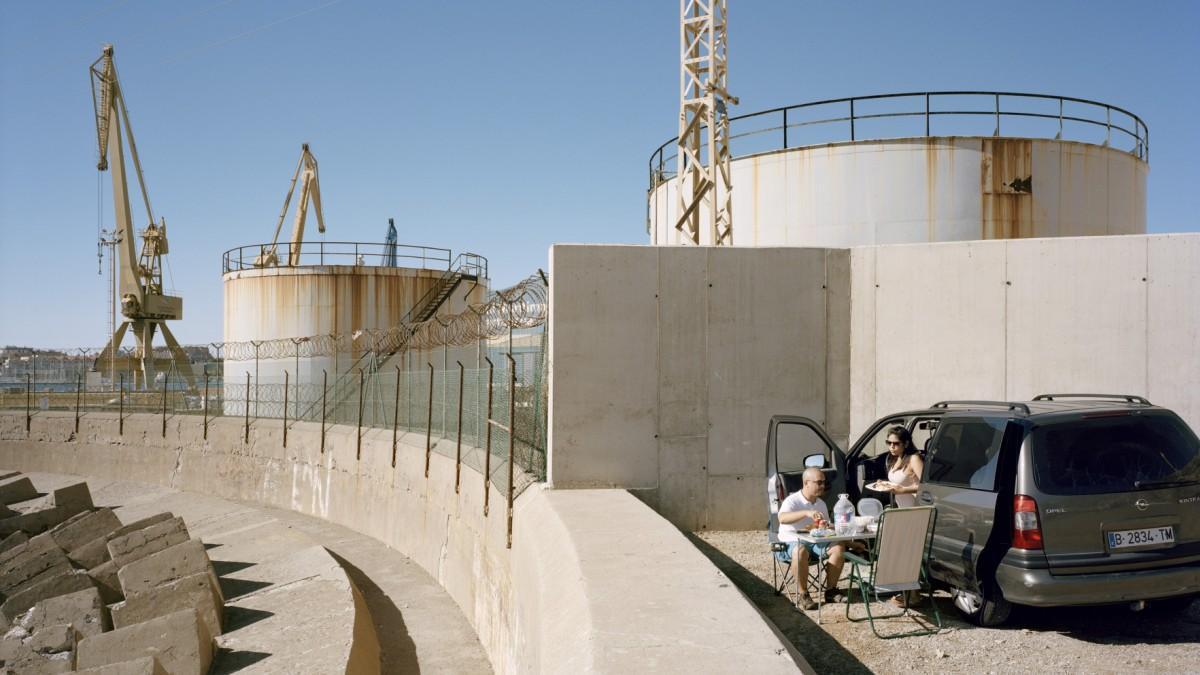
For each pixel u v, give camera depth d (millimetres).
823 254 10805
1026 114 15766
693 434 10414
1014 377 10281
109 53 49938
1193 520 6121
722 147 16922
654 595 5586
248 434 29359
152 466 33156
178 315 51812
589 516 8375
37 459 37000
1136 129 17109
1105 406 6590
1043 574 5879
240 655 12594
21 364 40969
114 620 13938
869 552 6848
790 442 10586
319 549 18266
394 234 41031
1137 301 9922
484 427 14094
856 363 10781
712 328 10508
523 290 11469
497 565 11656
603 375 10258
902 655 5785
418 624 14320
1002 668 5508
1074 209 15844
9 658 12492
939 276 10562
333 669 11461
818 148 16203
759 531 10344
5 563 18859
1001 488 6168
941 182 15555
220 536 23047
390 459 20672
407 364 29922
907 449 7863
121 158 49812
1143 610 6746
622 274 10344
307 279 33219
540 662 5473
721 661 4352
